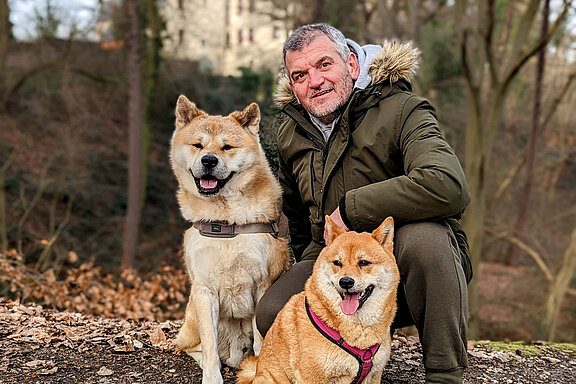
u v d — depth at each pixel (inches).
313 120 136.0
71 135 698.2
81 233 597.9
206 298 134.8
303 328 107.3
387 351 110.5
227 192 136.7
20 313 182.2
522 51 439.8
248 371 126.7
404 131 118.3
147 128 674.8
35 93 721.0
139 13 611.2
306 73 129.9
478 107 436.1
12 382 125.0
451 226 123.0
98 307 293.6
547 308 495.5
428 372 107.8
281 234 161.2
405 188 109.4
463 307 107.1
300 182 137.3
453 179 107.7
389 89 124.7
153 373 135.0
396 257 114.0
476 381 141.4
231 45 873.5
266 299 129.3
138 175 581.3
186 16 780.6
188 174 143.2
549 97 753.0
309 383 105.7
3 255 311.6
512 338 532.1
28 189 599.8
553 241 690.2
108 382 128.2
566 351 175.6
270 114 193.8
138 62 590.9
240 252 134.9
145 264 580.1
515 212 745.6
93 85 746.8
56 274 417.1
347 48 134.0
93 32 650.2
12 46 693.9
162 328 176.2
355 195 115.4
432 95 720.3
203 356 130.3
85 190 651.5
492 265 707.4
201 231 136.9
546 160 755.4
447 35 692.7
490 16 414.3
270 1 608.1
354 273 102.2
